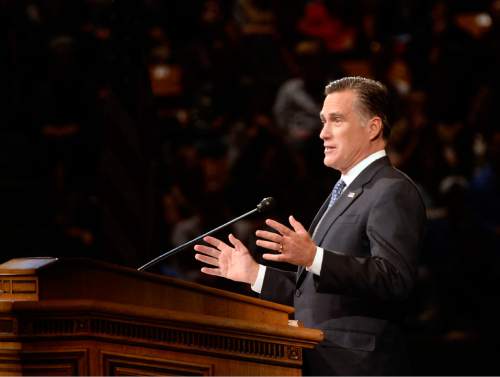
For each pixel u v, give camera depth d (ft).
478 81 82.84
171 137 75.92
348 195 27.55
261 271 28.63
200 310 22.06
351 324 26.30
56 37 77.51
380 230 26.11
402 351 26.68
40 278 19.70
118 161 39.01
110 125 39.11
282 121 70.59
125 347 20.10
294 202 61.67
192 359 20.86
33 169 66.69
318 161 69.00
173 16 87.15
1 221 60.23
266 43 81.51
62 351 19.58
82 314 19.48
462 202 64.54
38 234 61.00
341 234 27.12
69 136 67.87
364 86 28.27
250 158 66.54
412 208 26.55
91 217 60.70
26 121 69.87
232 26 83.35
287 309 23.75
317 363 26.23
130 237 38.86
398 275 25.23
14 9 73.41
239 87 78.43
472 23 93.35
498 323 61.98
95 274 20.29
